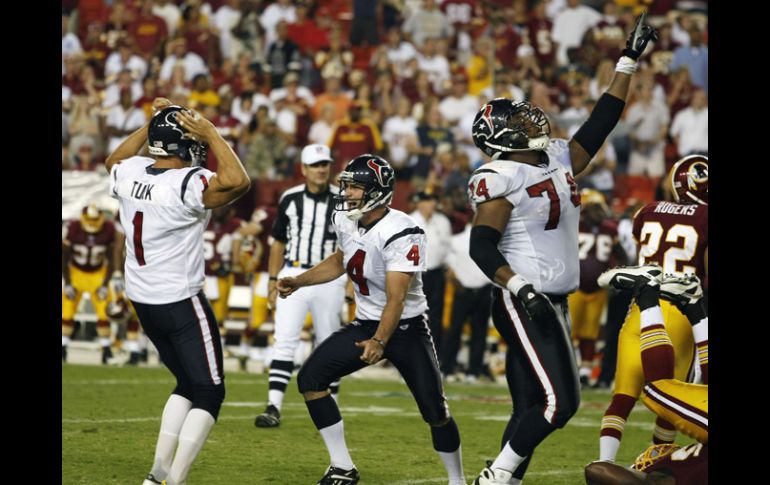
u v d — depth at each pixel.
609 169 50.12
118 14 64.12
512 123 17.00
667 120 55.84
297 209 27.89
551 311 16.08
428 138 51.56
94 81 58.66
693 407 15.85
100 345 43.88
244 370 42.19
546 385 16.47
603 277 17.69
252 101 55.62
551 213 16.89
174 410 17.56
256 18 61.59
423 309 18.73
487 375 41.59
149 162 17.98
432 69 59.59
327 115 53.94
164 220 17.22
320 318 27.52
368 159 18.22
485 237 16.52
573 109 55.31
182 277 17.44
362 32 62.81
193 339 17.41
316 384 18.67
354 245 18.33
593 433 27.52
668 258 19.97
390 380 41.28
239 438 24.55
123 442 23.23
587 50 60.91
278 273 28.03
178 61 58.78
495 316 17.17
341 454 18.94
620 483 15.73
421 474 20.70
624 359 18.91
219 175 16.89
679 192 20.28
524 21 64.62
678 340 18.97
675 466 15.90
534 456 23.44
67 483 18.81
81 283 41.53
